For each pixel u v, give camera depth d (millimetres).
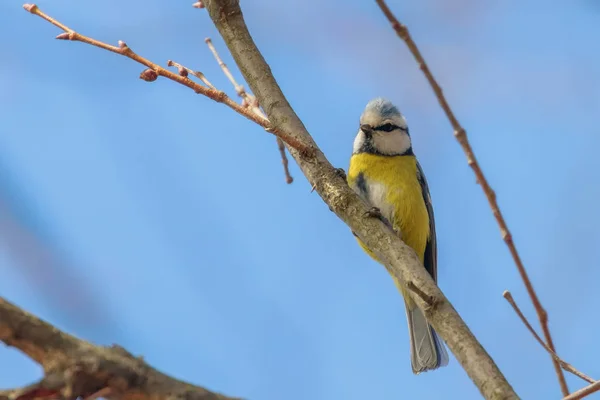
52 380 3873
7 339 3939
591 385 4812
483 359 5270
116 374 3930
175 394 3961
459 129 5414
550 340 5633
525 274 5605
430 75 5371
